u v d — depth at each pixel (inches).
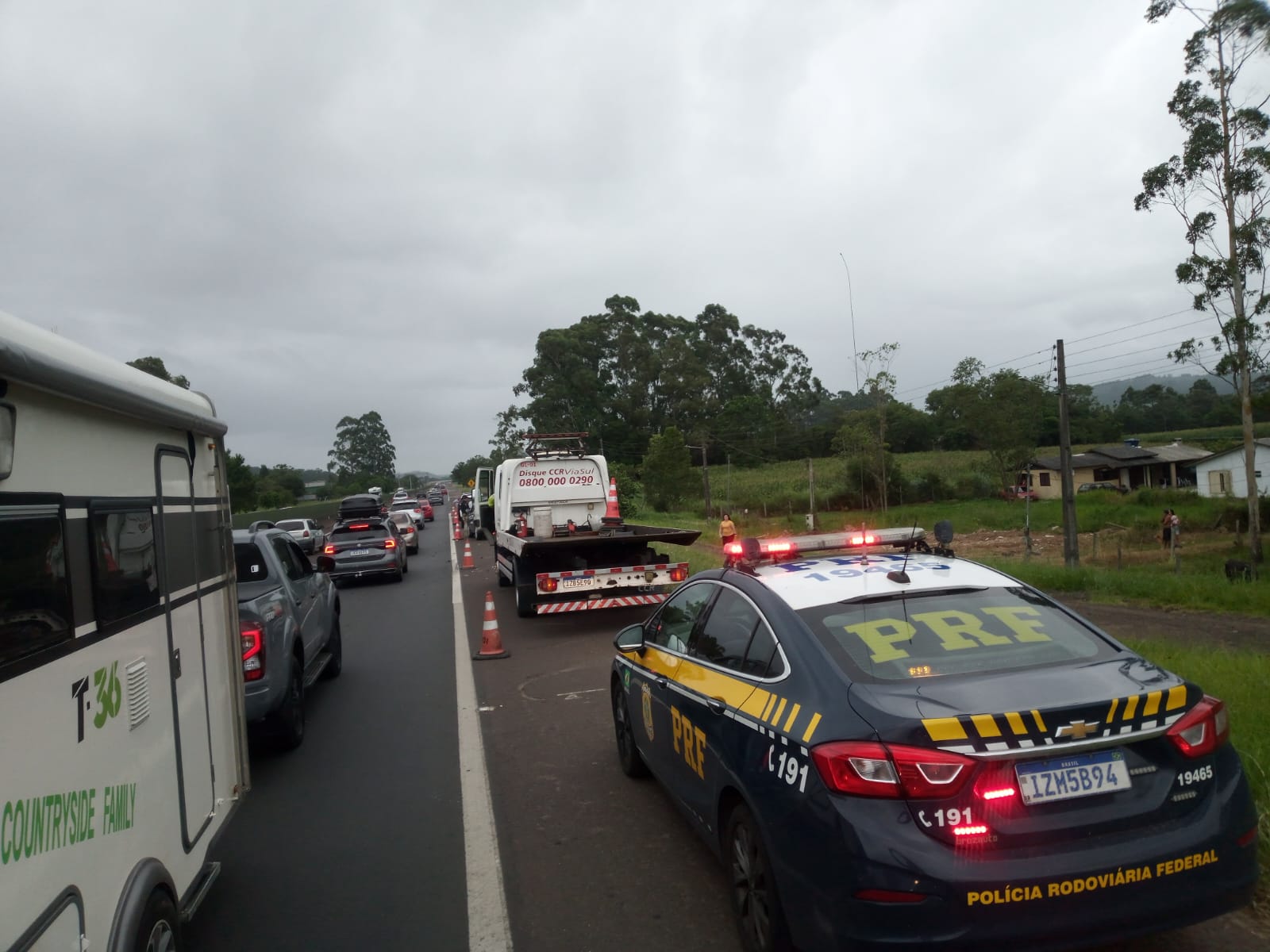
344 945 160.7
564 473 663.8
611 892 176.7
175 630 153.9
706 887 177.3
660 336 4138.8
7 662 92.6
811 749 127.4
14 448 98.3
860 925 116.4
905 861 114.6
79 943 105.8
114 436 131.6
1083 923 116.2
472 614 601.3
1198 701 130.4
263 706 266.5
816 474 2517.2
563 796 234.2
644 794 232.5
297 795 245.6
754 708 148.9
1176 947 142.7
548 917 167.8
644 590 509.4
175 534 158.9
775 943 134.5
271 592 294.8
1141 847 118.9
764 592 167.9
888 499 2055.9
